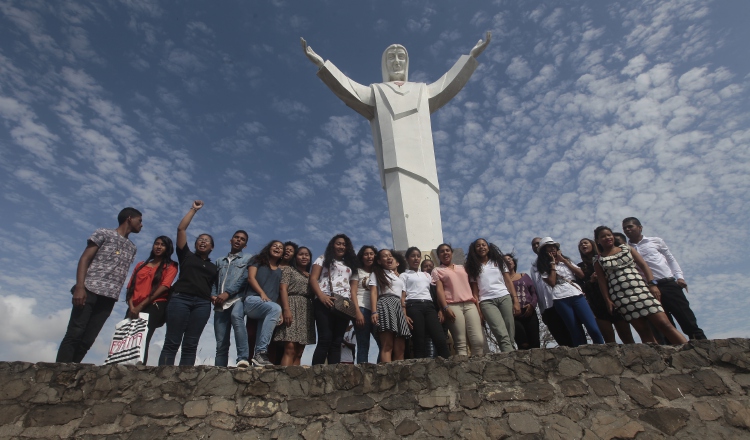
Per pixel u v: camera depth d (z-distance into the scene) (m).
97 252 6.45
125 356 5.68
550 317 7.43
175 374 5.38
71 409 5.05
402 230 11.42
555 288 7.15
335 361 6.52
